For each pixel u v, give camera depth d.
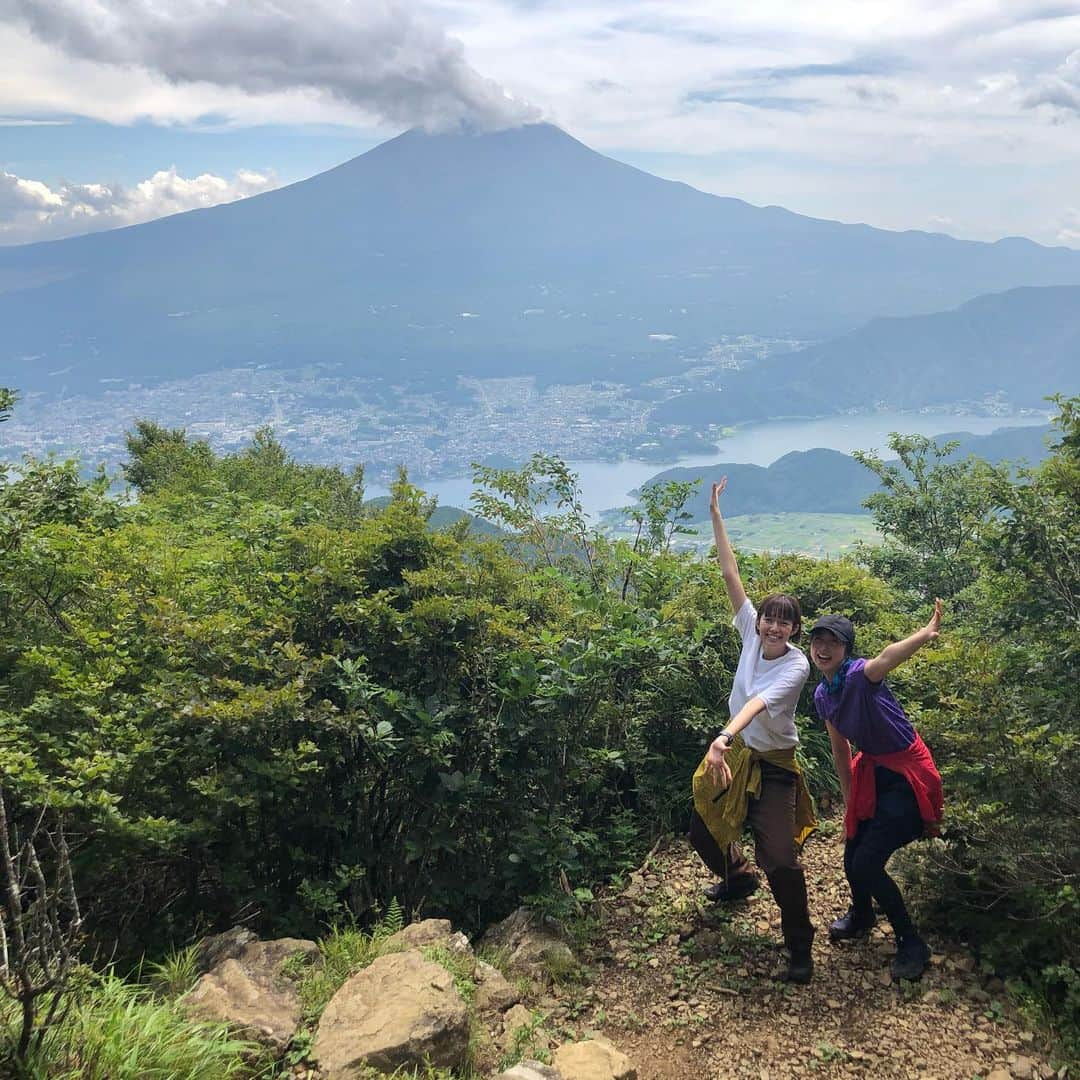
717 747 3.62
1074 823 3.64
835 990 3.72
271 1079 2.85
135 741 3.65
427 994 3.13
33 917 2.48
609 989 3.80
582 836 4.54
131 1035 2.64
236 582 4.99
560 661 4.38
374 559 4.72
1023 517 4.45
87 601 4.96
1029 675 4.27
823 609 6.55
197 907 4.08
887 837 3.79
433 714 4.14
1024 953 3.72
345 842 4.34
